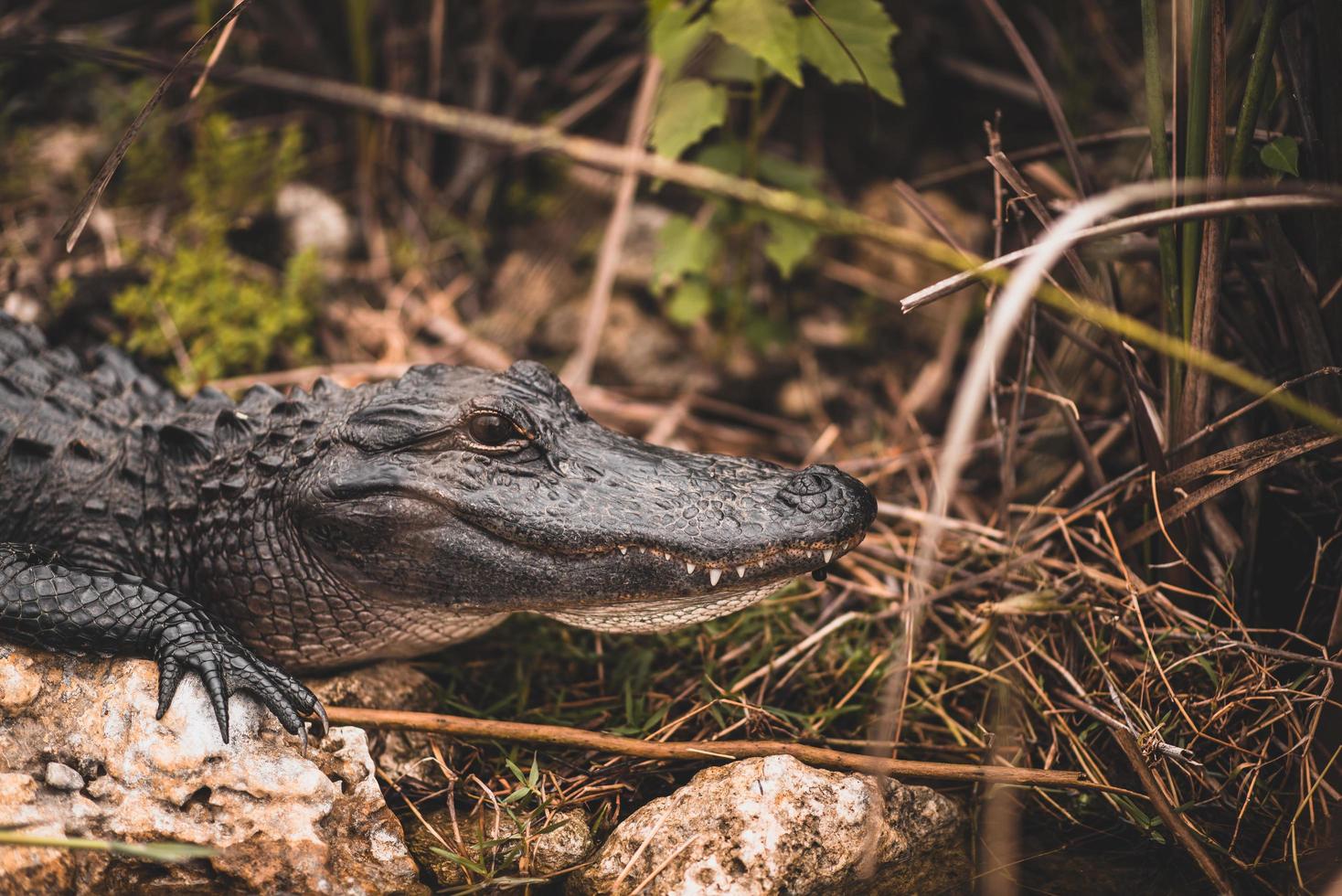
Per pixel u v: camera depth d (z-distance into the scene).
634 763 3.76
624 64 6.78
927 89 7.18
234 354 5.65
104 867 3.19
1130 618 3.95
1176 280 3.73
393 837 3.45
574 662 4.37
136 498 4.00
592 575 3.59
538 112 7.18
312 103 6.54
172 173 6.39
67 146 6.41
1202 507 3.95
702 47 5.32
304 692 3.57
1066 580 4.08
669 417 5.89
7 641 3.55
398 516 3.59
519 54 7.28
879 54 4.71
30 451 4.04
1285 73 3.76
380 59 6.95
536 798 3.66
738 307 6.16
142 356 5.56
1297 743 3.43
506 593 3.65
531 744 3.83
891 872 3.43
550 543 3.55
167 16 6.71
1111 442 4.41
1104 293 4.24
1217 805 3.57
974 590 4.34
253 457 3.88
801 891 3.27
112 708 3.43
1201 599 3.95
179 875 3.24
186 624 3.57
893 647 4.18
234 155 6.17
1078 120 5.98
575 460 3.73
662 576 3.57
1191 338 3.70
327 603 3.81
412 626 3.89
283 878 3.25
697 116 5.15
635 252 6.68
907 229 6.80
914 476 5.20
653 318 6.51
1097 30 6.15
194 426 4.05
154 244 6.00
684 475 3.72
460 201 6.95
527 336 6.44
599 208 6.92
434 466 3.63
